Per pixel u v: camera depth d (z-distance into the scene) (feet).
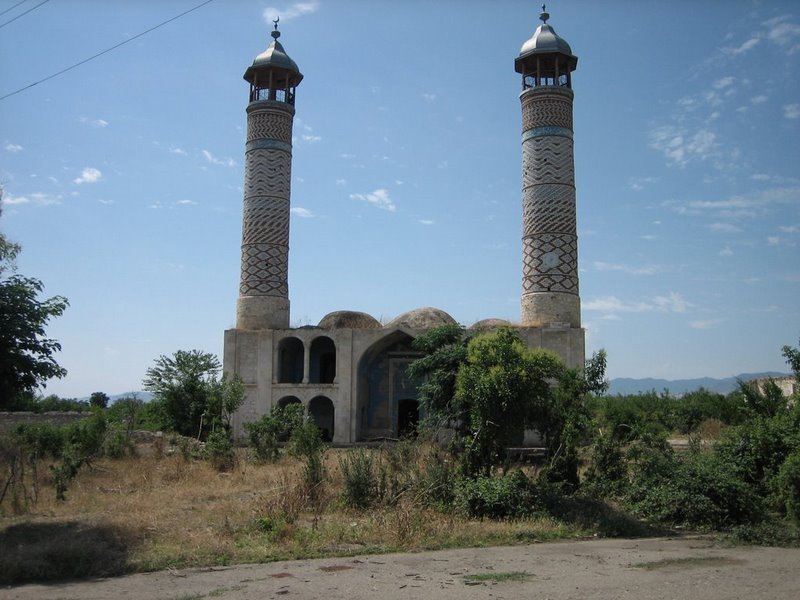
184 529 41.52
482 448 53.67
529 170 114.32
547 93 114.62
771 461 53.11
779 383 105.81
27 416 110.63
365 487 50.90
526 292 112.57
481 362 54.80
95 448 81.61
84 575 32.22
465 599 27.50
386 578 31.17
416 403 123.03
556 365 54.85
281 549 36.78
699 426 115.44
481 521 46.80
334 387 116.47
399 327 116.88
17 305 40.98
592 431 58.34
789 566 34.37
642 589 29.17
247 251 122.72
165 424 105.29
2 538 39.73
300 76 129.29
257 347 119.24
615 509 50.52
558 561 35.27
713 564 34.86
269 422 83.05
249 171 124.67
